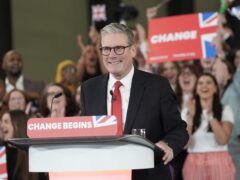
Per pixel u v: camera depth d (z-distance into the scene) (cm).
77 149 388
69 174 389
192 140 839
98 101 504
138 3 1308
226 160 830
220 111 845
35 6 1296
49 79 1300
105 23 1291
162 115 498
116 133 387
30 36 1293
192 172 830
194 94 859
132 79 502
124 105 498
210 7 1288
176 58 916
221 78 938
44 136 394
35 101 980
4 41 1259
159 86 502
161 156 472
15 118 849
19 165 816
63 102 841
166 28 922
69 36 1308
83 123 390
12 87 1040
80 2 1320
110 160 388
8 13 1266
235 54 944
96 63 1057
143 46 1052
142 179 480
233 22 943
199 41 909
